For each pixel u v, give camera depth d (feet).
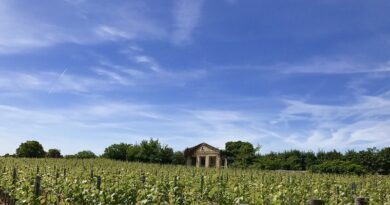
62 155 233.55
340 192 52.80
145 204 39.01
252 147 213.25
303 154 188.44
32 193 40.55
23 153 221.87
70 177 55.47
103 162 144.15
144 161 207.51
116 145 218.59
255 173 104.01
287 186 61.77
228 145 226.38
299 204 47.96
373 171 168.45
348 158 178.70
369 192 57.16
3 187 54.85
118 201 40.55
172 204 44.39
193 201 44.93
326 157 182.91
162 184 52.03
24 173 63.26
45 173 69.00
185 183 56.75
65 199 41.91
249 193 47.01
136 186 49.52
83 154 225.15
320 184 69.46
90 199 40.22
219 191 46.50
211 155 210.18
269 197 42.83
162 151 212.84
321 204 20.42
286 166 185.26
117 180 54.49
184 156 216.95
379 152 175.01
